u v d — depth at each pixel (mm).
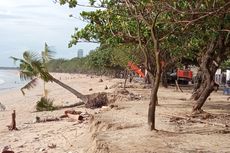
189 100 28438
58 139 18547
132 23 16094
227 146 12141
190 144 12406
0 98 58656
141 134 14055
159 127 15516
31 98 53656
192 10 11336
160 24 14227
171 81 60875
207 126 15805
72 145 16953
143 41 16328
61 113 29219
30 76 35844
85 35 17516
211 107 23547
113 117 18656
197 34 15828
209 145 12281
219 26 14828
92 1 15414
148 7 12680
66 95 52062
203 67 19094
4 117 31297
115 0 15664
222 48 19031
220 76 60312
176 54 21844
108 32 17234
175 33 15281
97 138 13602
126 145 12352
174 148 11867
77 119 23453
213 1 11219
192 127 15555
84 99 33781
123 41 17078
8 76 189000
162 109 21844
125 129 15305
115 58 54500
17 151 16734
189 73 61500
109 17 16719
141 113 20312
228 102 27531
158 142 12703
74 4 15055
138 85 52281
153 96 14492
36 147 17359
